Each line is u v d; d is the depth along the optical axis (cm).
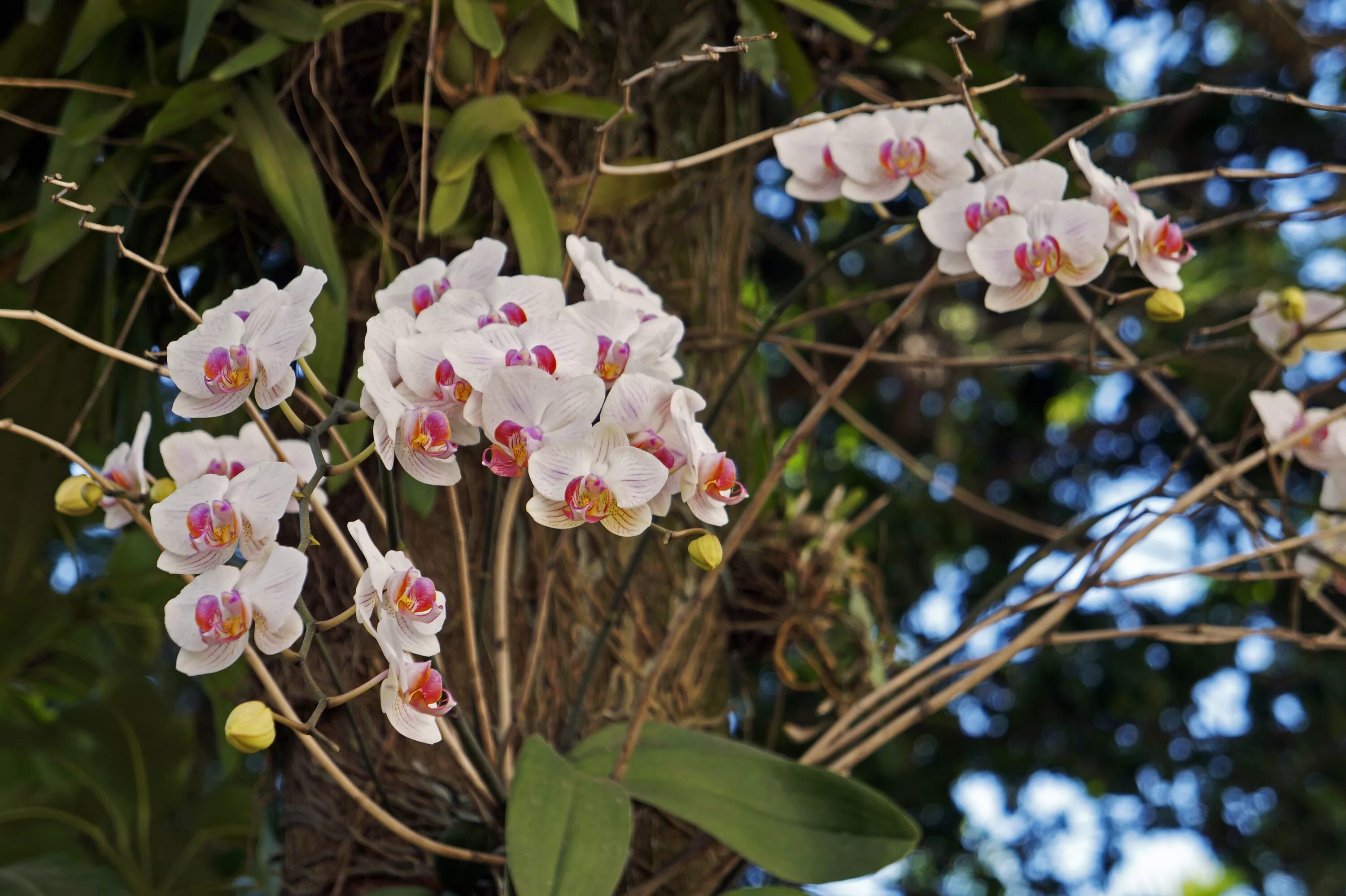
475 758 212
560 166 239
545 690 230
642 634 236
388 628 186
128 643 330
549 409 191
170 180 240
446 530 231
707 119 250
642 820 230
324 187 238
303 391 233
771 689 558
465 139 230
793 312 445
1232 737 677
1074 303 242
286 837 232
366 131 238
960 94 222
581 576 234
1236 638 232
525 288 202
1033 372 722
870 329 638
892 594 652
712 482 192
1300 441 233
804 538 272
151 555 300
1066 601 229
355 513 232
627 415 194
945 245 216
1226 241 652
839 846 211
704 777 217
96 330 252
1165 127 681
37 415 253
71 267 249
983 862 685
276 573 185
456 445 193
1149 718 676
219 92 232
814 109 245
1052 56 651
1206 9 621
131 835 309
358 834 226
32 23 232
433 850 212
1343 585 235
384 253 234
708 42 250
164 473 253
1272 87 666
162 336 252
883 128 222
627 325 199
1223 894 672
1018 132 264
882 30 244
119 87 238
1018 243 212
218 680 259
